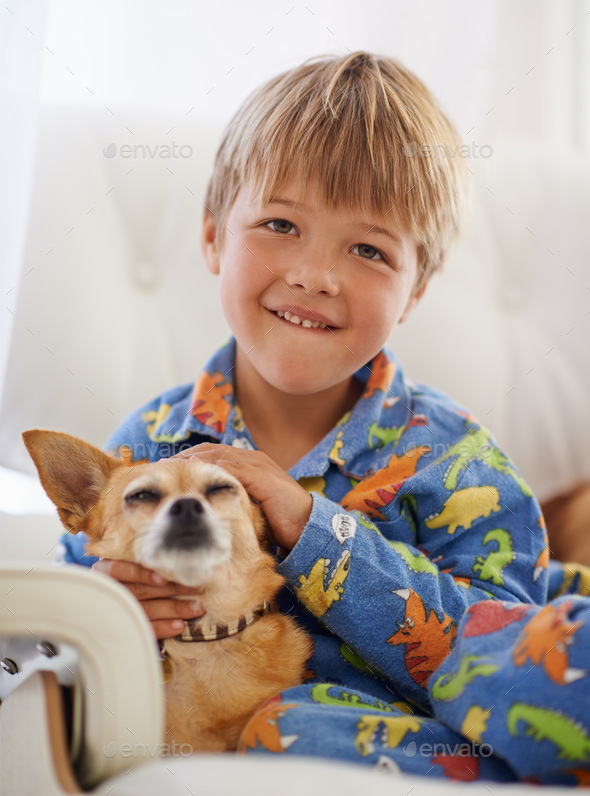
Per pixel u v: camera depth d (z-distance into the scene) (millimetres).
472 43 1914
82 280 1678
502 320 1872
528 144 1958
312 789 678
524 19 1983
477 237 1845
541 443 1854
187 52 1816
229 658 1062
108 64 1797
